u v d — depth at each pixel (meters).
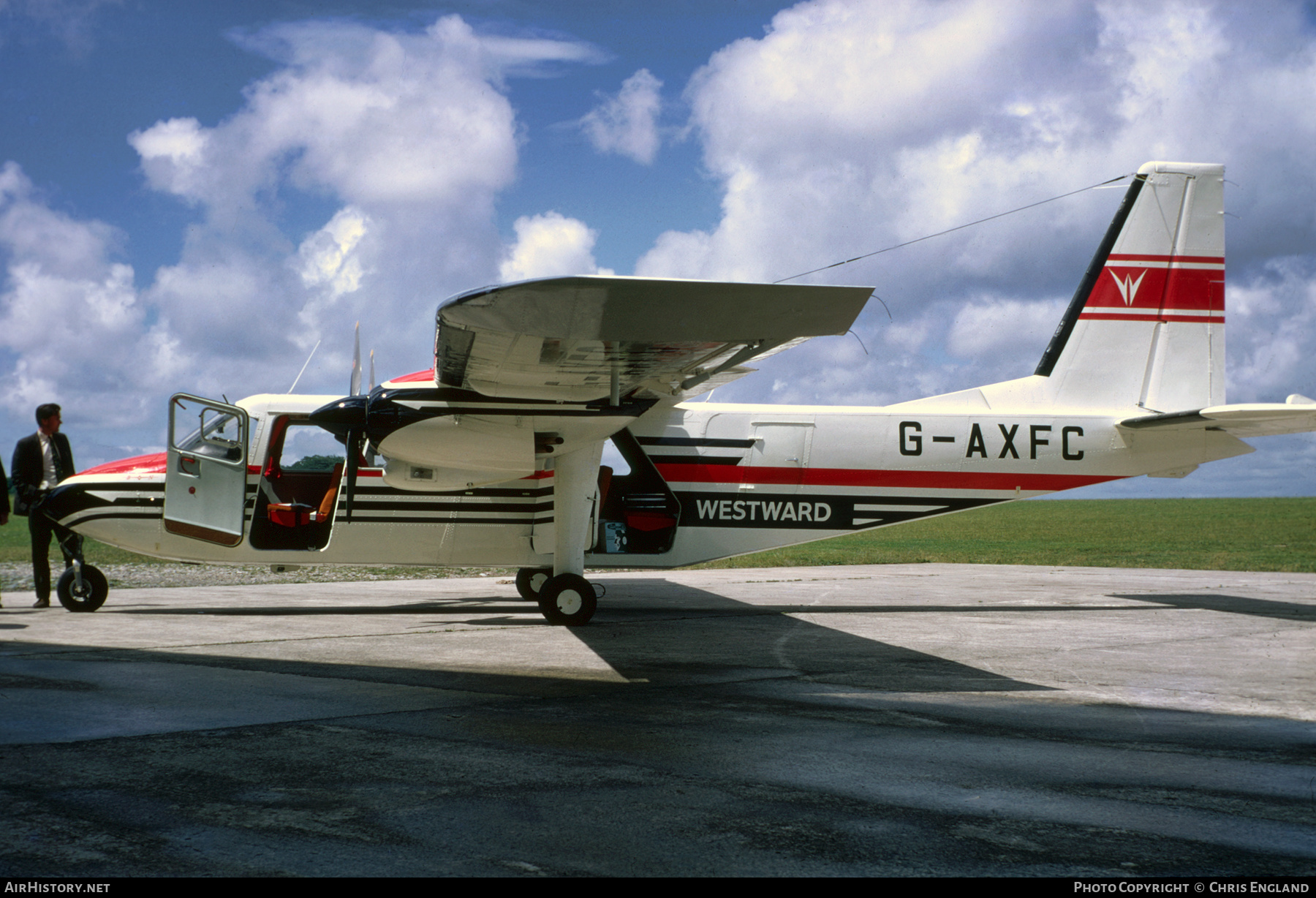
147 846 2.79
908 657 6.96
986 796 3.41
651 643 7.61
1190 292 10.62
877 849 2.86
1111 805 3.31
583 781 3.54
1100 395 10.53
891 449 10.18
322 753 3.88
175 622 8.69
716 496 9.94
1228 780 3.63
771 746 4.14
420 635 7.93
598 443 8.72
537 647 7.26
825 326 5.88
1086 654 7.10
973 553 23.72
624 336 6.16
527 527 9.69
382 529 9.45
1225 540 28.05
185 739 4.09
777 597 12.08
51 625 8.32
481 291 5.48
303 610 10.02
